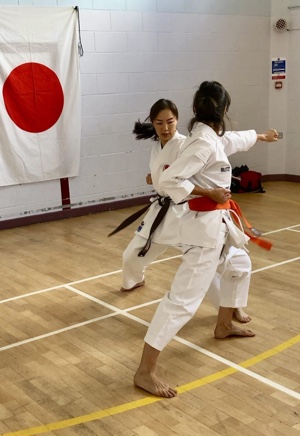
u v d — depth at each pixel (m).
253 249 4.73
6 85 5.58
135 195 6.85
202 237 2.43
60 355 2.92
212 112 2.37
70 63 5.96
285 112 7.88
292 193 7.19
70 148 6.14
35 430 2.24
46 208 6.12
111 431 2.21
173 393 2.46
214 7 7.09
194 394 2.47
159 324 2.44
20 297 3.80
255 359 2.79
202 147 2.33
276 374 2.63
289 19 7.58
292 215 5.96
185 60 6.95
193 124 2.46
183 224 2.50
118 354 2.91
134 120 6.65
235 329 3.05
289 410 2.32
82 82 6.17
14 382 2.65
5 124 5.64
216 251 2.47
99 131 6.40
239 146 2.73
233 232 2.53
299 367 2.70
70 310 3.54
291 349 2.89
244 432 2.17
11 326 3.32
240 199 6.88
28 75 5.70
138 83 6.60
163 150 3.01
